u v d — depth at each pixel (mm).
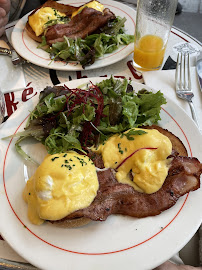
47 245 203
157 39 340
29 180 236
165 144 239
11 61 376
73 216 205
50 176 217
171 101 299
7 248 218
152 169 230
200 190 232
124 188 228
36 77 365
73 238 208
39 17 394
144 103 289
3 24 426
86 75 365
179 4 553
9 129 286
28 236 208
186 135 274
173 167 236
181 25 522
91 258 197
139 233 210
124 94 298
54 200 208
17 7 506
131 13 437
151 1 320
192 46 398
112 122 281
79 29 387
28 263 211
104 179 232
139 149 238
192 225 212
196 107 315
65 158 233
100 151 255
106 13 394
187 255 232
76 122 277
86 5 424
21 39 393
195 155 259
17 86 346
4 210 222
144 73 352
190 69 353
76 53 355
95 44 359
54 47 370
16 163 259
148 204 222
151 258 195
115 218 221
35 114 296
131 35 390
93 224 217
